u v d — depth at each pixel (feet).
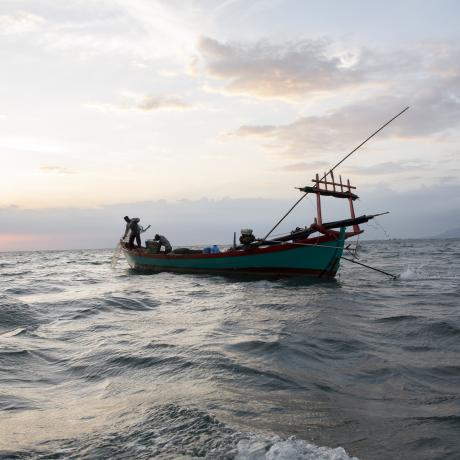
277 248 47.39
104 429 10.02
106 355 17.35
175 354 17.02
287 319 25.40
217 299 35.40
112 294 38.37
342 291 38.96
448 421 10.48
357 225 47.55
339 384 13.60
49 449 9.05
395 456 8.65
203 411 10.68
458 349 18.07
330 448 8.78
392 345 18.97
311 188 45.11
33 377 14.98
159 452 8.68
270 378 13.93
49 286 49.24
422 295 36.68
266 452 8.50
